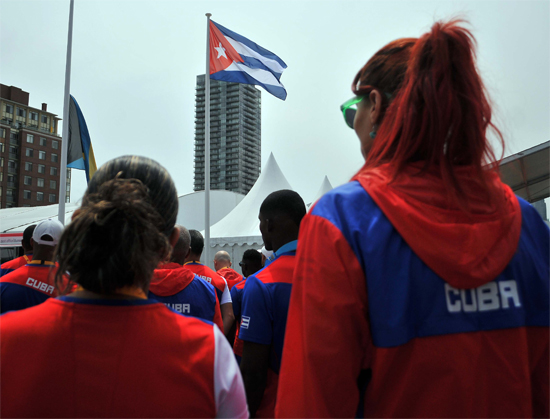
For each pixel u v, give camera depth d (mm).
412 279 674
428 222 672
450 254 657
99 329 692
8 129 72812
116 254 696
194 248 3176
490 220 716
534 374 761
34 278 2197
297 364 722
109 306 711
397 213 695
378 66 866
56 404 655
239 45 9609
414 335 663
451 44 753
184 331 746
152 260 758
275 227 1758
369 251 684
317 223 741
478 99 739
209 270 3078
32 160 75000
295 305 761
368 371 745
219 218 26109
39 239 2268
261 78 9672
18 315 713
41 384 656
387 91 846
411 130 747
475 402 646
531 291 738
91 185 810
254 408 1532
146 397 674
